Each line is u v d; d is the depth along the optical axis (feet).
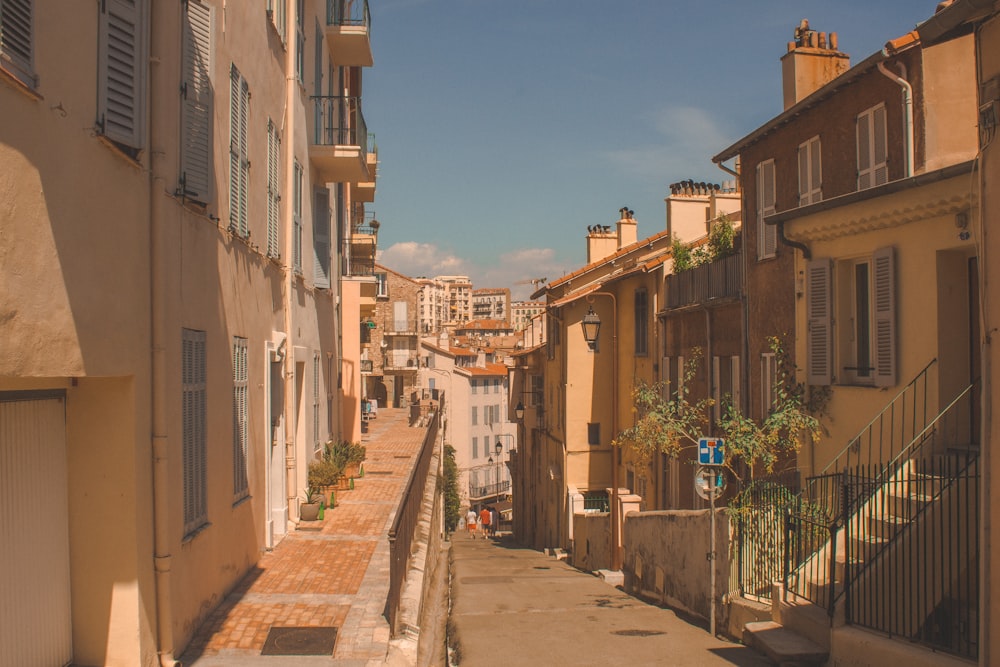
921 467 33.83
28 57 17.11
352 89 89.97
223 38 32.91
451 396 226.58
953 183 33.17
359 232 106.52
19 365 16.88
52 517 21.48
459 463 224.53
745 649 32.30
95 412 22.30
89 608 22.26
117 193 21.50
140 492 22.80
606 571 67.15
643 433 53.93
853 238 40.93
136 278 22.75
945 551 28.63
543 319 135.44
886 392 37.86
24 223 16.98
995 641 21.79
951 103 39.58
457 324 457.68
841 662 27.84
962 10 21.50
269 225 42.27
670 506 68.64
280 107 45.78
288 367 46.68
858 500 31.53
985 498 22.38
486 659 32.71
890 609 27.02
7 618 19.40
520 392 136.26
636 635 37.91
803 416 43.04
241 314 35.83
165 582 23.91
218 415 31.42
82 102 19.51
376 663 24.45
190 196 27.25
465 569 79.10
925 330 35.53
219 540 31.24
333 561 38.45
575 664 31.53
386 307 224.53
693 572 42.86
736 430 44.21
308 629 27.76
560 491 95.55
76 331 19.10
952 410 34.14
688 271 66.85
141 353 23.02
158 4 24.20
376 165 83.66
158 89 24.09
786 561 33.22
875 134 42.86
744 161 56.59
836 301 42.60
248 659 24.80
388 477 67.51
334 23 64.95
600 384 90.79
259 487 39.45
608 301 90.84
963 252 34.78
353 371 81.51
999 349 22.03
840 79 43.98
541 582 63.62
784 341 49.01
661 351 73.10
